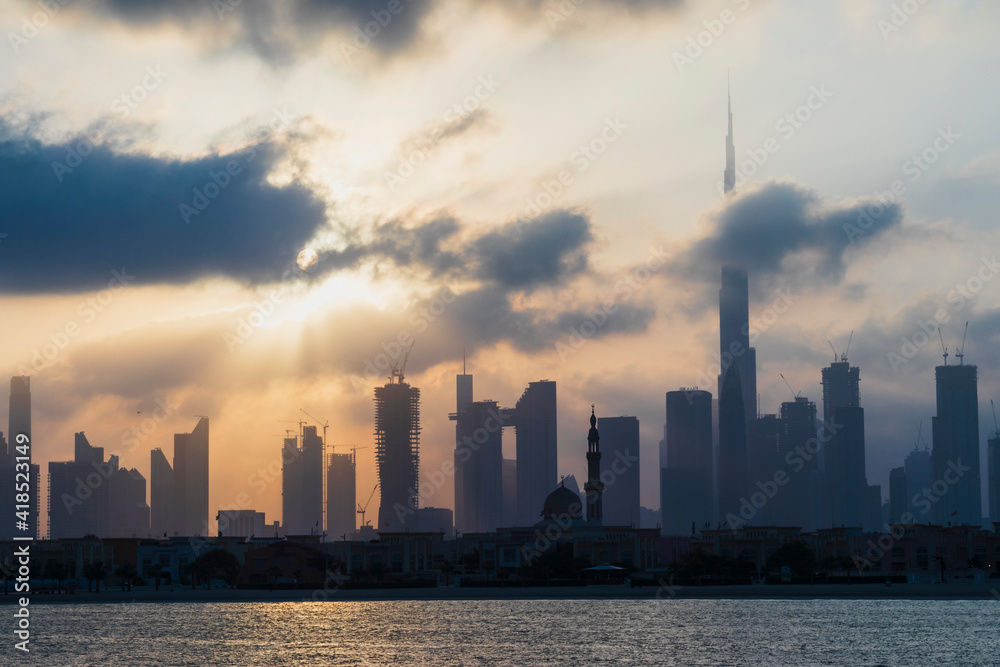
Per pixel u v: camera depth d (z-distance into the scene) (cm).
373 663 18288
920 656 18075
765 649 18862
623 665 17512
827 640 19862
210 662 18850
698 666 17338
